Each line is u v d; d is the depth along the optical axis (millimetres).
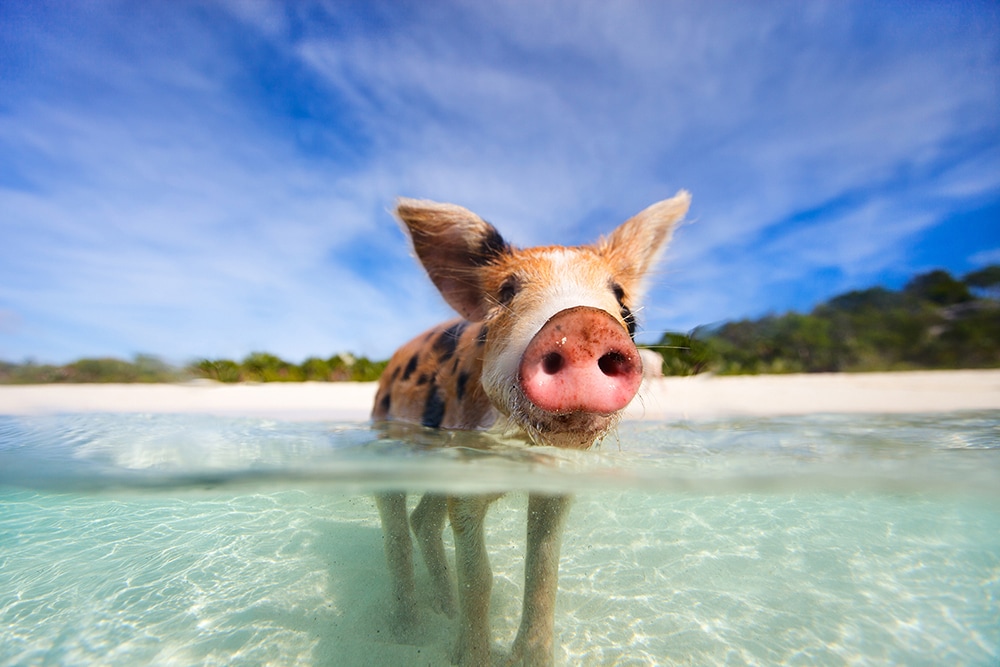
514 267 347
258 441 434
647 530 420
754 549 394
